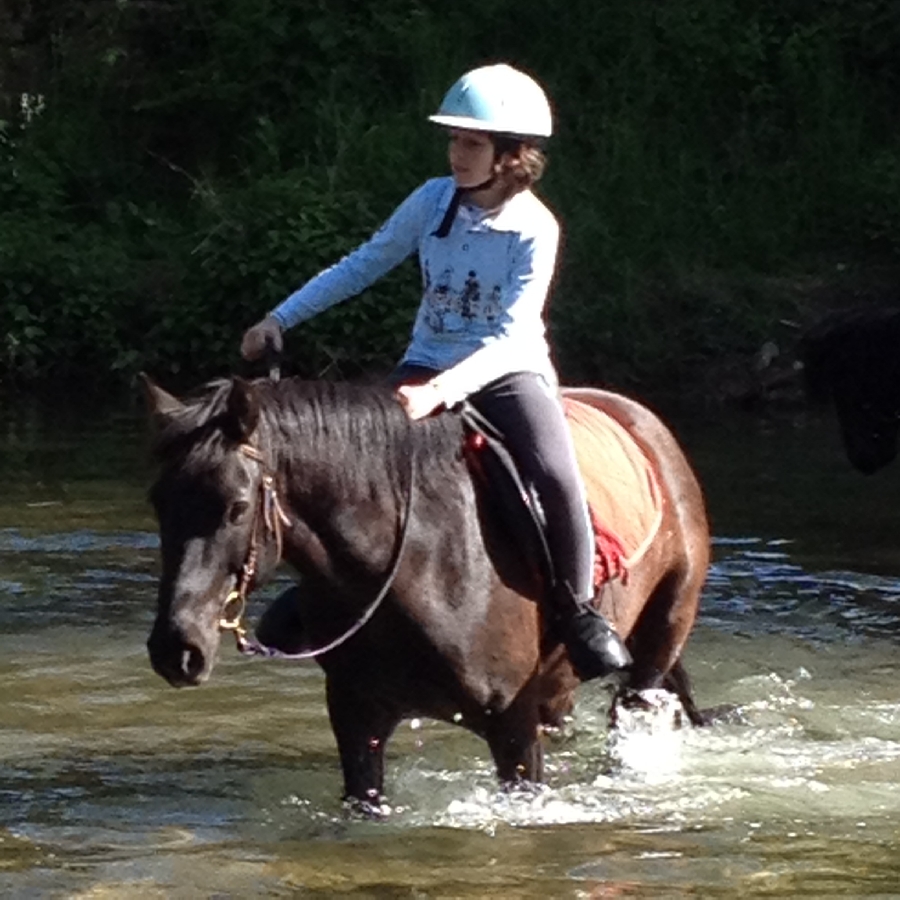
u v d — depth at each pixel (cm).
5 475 1348
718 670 855
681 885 563
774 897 553
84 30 2222
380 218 1884
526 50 2114
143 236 2038
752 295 1827
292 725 766
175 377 1850
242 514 521
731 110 2081
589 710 779
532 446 579
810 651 892
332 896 554
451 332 585
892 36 2119
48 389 1852
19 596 989
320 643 576
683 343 1778
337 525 547
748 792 663
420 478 565
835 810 645
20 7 2239
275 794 666
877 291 1842
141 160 2164
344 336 1778
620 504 631
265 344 591
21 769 702
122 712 785
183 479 520
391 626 563
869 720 771
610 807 642
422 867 578
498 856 589
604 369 1766
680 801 652
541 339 588
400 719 599
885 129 2098
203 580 516
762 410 1691
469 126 563
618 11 2119
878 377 1095
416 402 538
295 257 1844
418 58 2102
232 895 556
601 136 2009
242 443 522
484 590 569
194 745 736
